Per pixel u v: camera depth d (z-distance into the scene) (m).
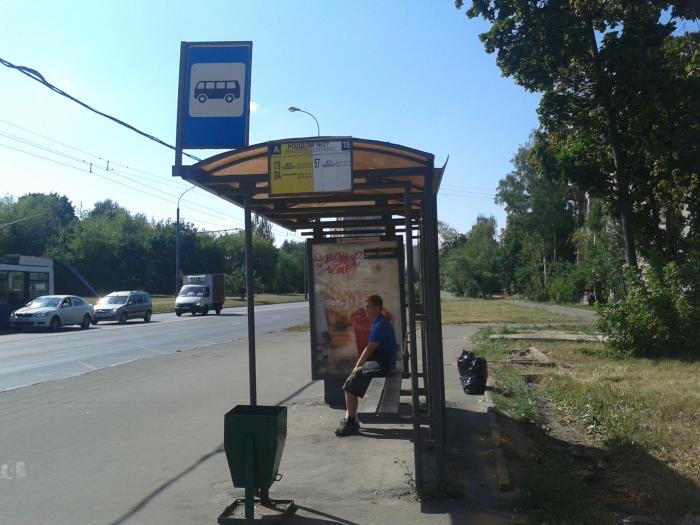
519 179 63.12
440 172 6.16
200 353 19.20
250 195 6.29
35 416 9.87
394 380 8.38
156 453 7.64
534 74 21.69
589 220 35.84
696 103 20.05
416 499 5.87
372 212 7.94
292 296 91.75
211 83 6.85
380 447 7.62
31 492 6.25
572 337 21.05
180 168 6.06
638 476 6.63
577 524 5.30
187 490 6.29
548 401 10.84
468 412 9.49
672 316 16.00
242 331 29.12
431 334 6.19
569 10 20.61
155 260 87.06
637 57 19.89
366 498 5.92
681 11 20.17
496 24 21.67
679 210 22.61
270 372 14.57
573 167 22.73
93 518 5.56
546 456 7.32
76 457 7.49
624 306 16.55
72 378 14.16
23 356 19.22
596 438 8.31
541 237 62.91
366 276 9.91
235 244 90.75
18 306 31.02
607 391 10.82
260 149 5.95
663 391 10.86
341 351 9.98
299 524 5.34
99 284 80.44
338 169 5.86
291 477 6.55
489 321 32.03
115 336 26.78
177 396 11.52
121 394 11.82
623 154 22.06
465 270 84.50
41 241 79.31
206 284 45.38
